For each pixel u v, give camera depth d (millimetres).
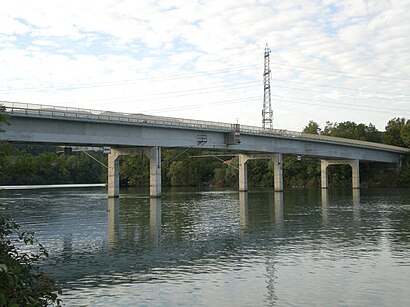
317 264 25531
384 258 27016
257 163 170375
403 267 24516
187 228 42594
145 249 31266
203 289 20656
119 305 18422
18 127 63250
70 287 21234
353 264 25406
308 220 48438
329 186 159875
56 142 68062
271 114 156000
